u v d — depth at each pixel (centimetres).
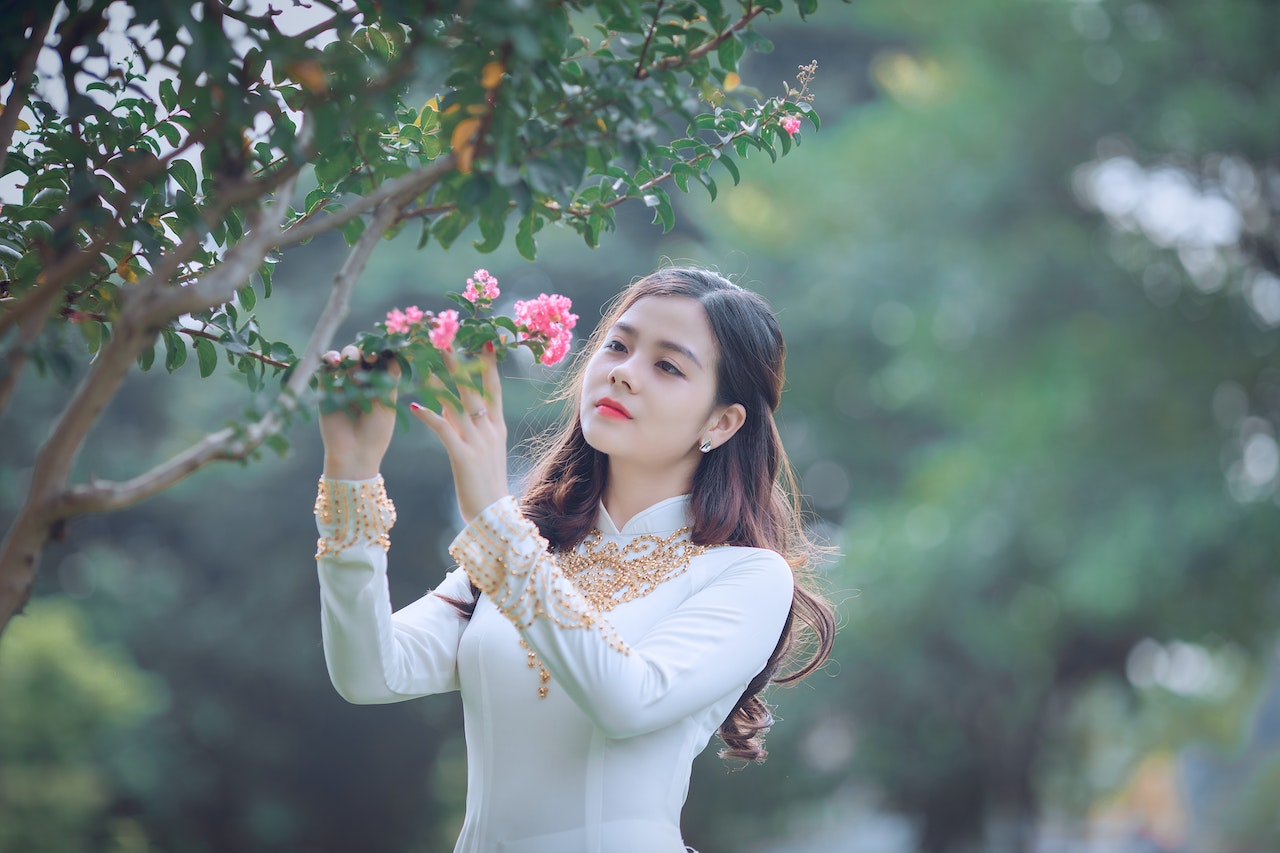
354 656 196
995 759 1322
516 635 210
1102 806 1880
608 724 188
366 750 1214
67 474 143
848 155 1130
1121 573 995
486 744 209
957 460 1093
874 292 1154
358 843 1228
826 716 1280
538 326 182
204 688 1173
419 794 1246
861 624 1113
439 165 154
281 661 1167
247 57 160
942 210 1098
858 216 1134
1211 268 1070
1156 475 1025
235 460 145
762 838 1369
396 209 156
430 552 1198
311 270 1170
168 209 183
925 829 1366
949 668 1237
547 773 204
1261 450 1055
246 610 1177
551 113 162
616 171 176
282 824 1173
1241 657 1220
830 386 1298
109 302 188
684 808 1255
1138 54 1025
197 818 1160
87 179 170
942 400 1141
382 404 164
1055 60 1047
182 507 1188
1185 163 1057
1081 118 1056
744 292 229
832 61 1459
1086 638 1288
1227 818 1786
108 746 969
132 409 1178
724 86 183
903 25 1207
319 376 166
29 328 155
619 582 217
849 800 1487
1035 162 1084
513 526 183
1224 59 1027
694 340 219
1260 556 1000
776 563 218
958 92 1098
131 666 1060
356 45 177
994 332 1093
